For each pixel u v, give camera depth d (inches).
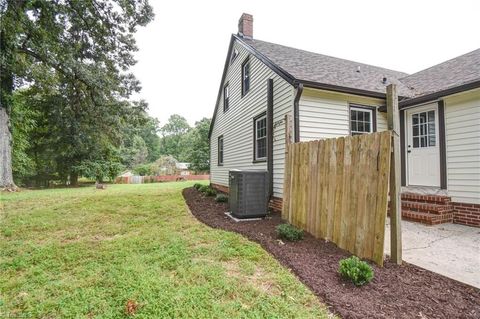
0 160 443.8
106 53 526.3
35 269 118.6
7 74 427.2
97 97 543.2
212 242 152.0
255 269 114.3
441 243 150.6
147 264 121.0
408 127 253.0
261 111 294.8
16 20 368.5
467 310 82.0
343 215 136.8
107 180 920.9
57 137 706.2
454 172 209.8
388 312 80.1
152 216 231.6
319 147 161.0
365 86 249.9
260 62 301.4
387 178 112.0
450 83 221.8
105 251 139.7
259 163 301.1
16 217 229.5
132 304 85.0
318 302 87.0
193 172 1342.3
